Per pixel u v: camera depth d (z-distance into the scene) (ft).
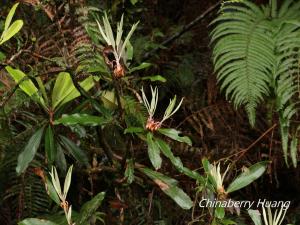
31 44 5.39
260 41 5.61
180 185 5.80
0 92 4.91
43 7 5.31
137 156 5.65
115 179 5.28
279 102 5.47
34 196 5.23
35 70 5.11
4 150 5.03
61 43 5.25
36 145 4.35
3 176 5.28
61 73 4.36
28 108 5.24
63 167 4.66
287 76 5.51
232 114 6.33
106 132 5.21
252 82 5.46
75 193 5.54
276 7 6.11
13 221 5.38
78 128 4.71
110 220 5.17
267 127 6.30
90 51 4.94
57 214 4.75
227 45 5.63
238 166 6.18
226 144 6.28
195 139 6.40
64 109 4.65
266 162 4.39
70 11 5.31
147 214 5.51
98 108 4.42
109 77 4.33
